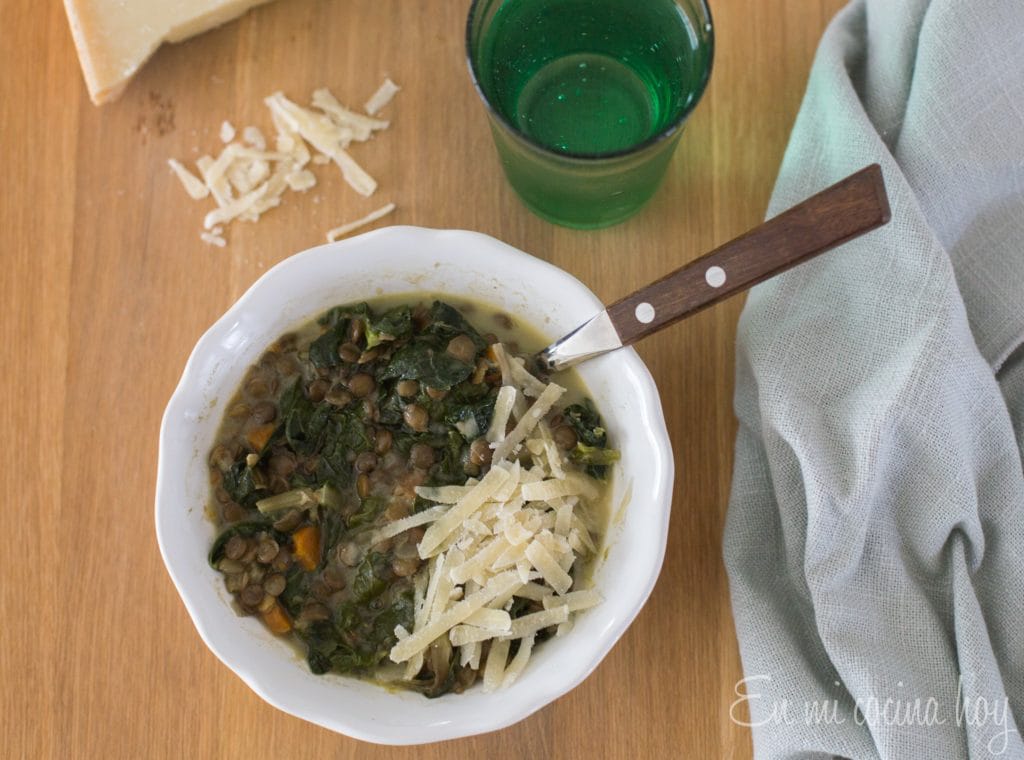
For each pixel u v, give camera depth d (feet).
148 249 1.19
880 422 1.05
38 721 1.12
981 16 1.07
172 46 1.22
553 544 1.01
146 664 1.13
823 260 1.11
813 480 1.06
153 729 1.12
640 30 1.08
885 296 1.08
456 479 1.06
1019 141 1.09
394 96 1.21
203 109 1.21
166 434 1.02
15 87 1.22
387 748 1.11
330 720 1.00
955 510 1.08
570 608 1.02
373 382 1.07
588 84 1.13
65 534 1.15
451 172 1.20
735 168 1.20
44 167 1.20
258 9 1.23
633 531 1.04
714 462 1.16
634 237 1.19
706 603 1.13
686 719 1.11
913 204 1.07
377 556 1.03
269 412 1.08
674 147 1.10
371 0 1.23
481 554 1.00
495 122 1.05
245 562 1.05
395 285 1.10
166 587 1.14
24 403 1.17
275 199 1.19
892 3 1.12
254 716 1.12
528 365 1.09
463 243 1.05
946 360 1.05
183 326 1.18
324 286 1.08
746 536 1.12
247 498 1.06
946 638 1.09
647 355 1.18
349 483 1.07
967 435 1.09
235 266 1.19
